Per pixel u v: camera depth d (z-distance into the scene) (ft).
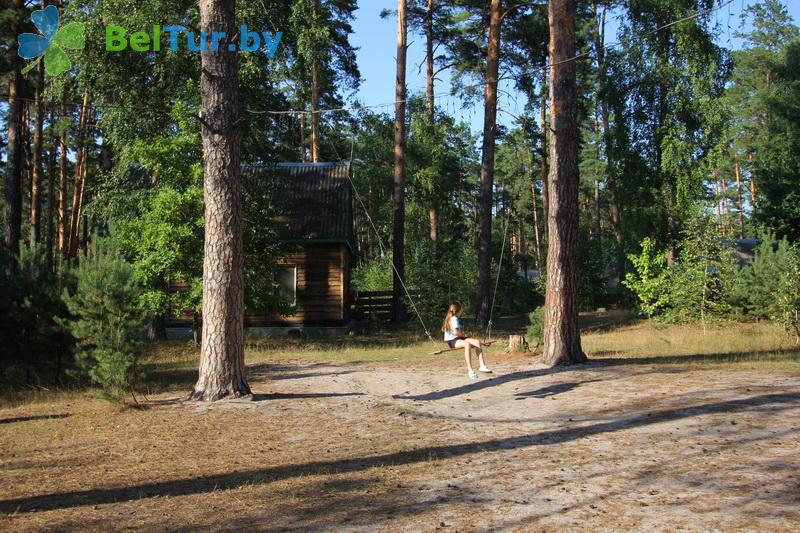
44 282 43.75
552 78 43.01
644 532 15.01
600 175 169.48
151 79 67.36
